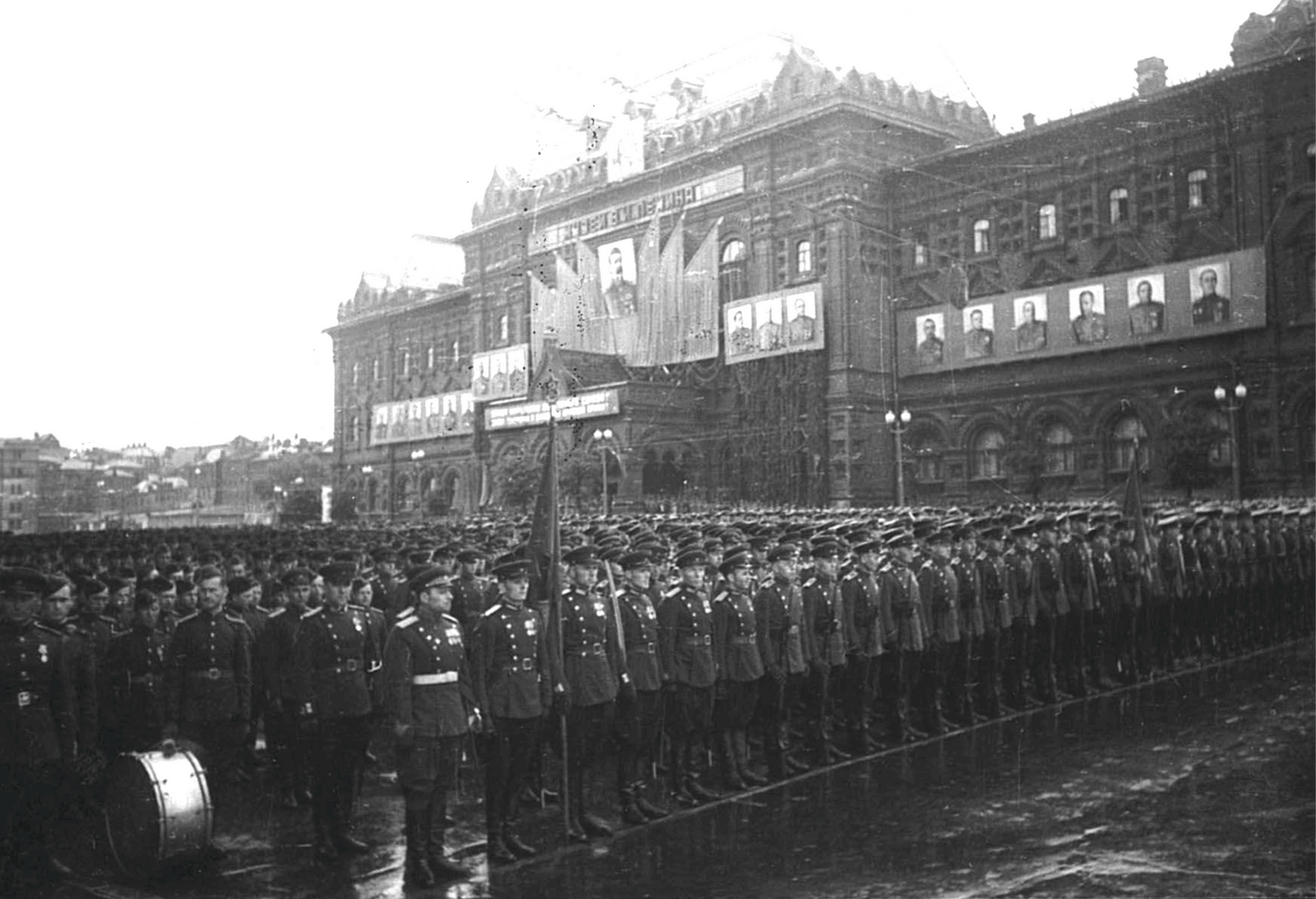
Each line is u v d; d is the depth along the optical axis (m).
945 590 16.12
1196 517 23.41
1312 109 43.91
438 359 89.88
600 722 11.95
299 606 13.22
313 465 110.25
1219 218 46.47
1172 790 12.60
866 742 15.02
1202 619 22.86
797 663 13.81
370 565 19.14
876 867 10.25
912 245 57.50
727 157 62.28
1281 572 25.16
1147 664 20.73
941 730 16.09
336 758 11.39
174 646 12.26
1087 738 15.48
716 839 11.38
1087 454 50.22
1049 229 52.62
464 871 10.59
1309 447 43.72
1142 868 9.96
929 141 60.28
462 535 26.70
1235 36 47.38
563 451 62.47
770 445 58.16
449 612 15.16
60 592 10.84
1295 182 44.34
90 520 144.00
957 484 54.81
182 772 10.37
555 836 11.80
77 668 11.13
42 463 144.50
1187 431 44.22
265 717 13.62
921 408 56.44
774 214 59.91
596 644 11.98
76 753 11.20
